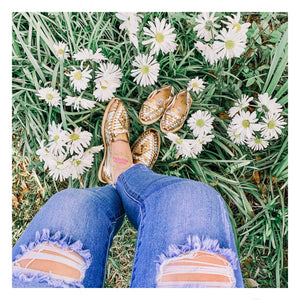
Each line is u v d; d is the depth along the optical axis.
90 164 0.87
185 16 0.83
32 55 0.82
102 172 0.88
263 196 0.92
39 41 0.82
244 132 0.85
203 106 0.90
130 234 0.93
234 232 0.90
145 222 0.57
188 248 0.51
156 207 0.57
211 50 0.82
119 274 0.93
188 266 0.50
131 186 0.67
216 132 0.90
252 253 0.93
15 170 0.89
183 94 0.87
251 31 0.85
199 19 0.83
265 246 0.91
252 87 0.91
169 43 0.81
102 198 0.65
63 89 0.84
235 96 0.89
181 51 0.87
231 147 0.91
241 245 0.92
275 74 0.85
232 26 0.78
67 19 0.82
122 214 0.70
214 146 0.92
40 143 0.83
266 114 0.85
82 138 0.86
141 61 0.83
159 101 0.88
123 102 0.90
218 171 0.93
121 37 0.86
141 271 0.52
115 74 0.83
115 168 0.84
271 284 0.91
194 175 0.93
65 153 0.85
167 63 0.85
